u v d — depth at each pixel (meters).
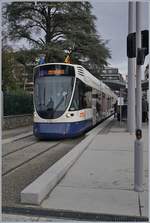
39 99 18.44
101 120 32.66
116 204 6.83
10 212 6.54
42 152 14.09
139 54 7.83
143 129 22.52
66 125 17.95
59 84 18.38
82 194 7.48
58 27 36.72
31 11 35.81
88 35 36.78
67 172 9.57
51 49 33.59
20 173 9.96
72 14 35.91
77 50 37.16
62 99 18.22
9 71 28.66
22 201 6.91
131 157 11.88
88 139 16.62
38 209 6.56
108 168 10.08
